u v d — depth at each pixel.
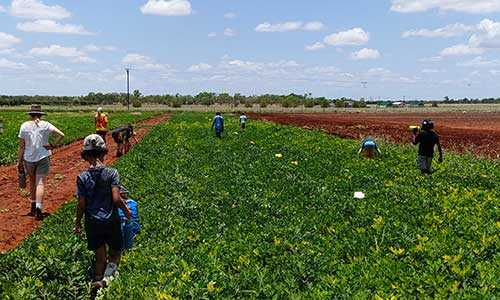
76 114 44.22
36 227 6.00
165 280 3.62
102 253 4.06
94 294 3.94
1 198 8.07
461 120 38.78
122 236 4.08
